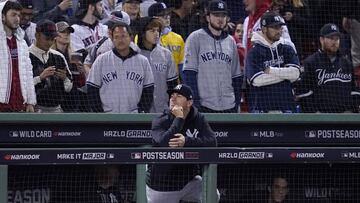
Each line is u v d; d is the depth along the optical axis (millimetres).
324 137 37375
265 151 35000
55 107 35594
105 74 35906
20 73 34375
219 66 37125
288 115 36500
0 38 34062
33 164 33031
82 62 37250
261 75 36969
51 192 35688
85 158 33406
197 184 35156
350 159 36125
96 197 36125
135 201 36375
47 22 35469
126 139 35500
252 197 37469
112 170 36188
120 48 35969
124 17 37688
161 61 37281
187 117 34344
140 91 36250
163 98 37344
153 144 34500
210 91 36906
